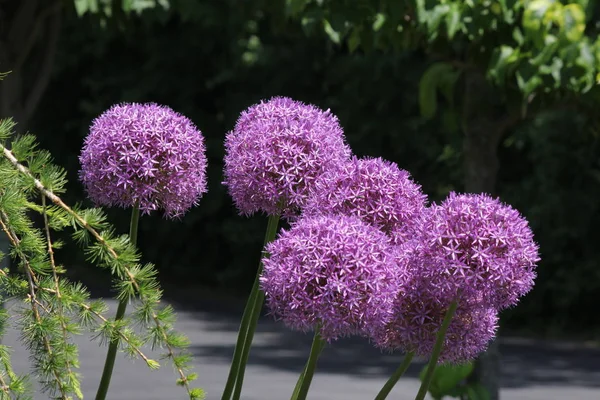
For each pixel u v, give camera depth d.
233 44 28.61
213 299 28.91
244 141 4.47
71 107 32.53
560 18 7.95
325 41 27.89
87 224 4.00
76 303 3.92
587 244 24.95
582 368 20.03
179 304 27.61
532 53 8.14
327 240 3.76
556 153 24.64
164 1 10.20
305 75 28.58
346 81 27.36
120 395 15.10
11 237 3.92
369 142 27.27
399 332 4.08
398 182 4.29
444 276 3.85
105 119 4.50
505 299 3.95
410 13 8.74
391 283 3.82
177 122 4.49
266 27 28.81
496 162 10.12
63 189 4.01
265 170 4.36
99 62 31.44
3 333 3.90
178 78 30.52
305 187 4.40
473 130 10.05
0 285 3.98
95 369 17.05
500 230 3.83
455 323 4.09
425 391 4.02
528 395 16.97
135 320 3.98
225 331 22.91
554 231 24.66
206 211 30.03
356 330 3.85
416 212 4.28
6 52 10.33
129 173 4.44
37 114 32.38
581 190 24.62
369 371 18.41
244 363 4.51
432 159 26.72
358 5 8.67
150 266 4.05
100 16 10.02
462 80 10.23
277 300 3.85
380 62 26.03
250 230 29.50
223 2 22.47
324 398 15.66
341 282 3.73
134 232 4.54
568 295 24.95
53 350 3.87
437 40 9.16
